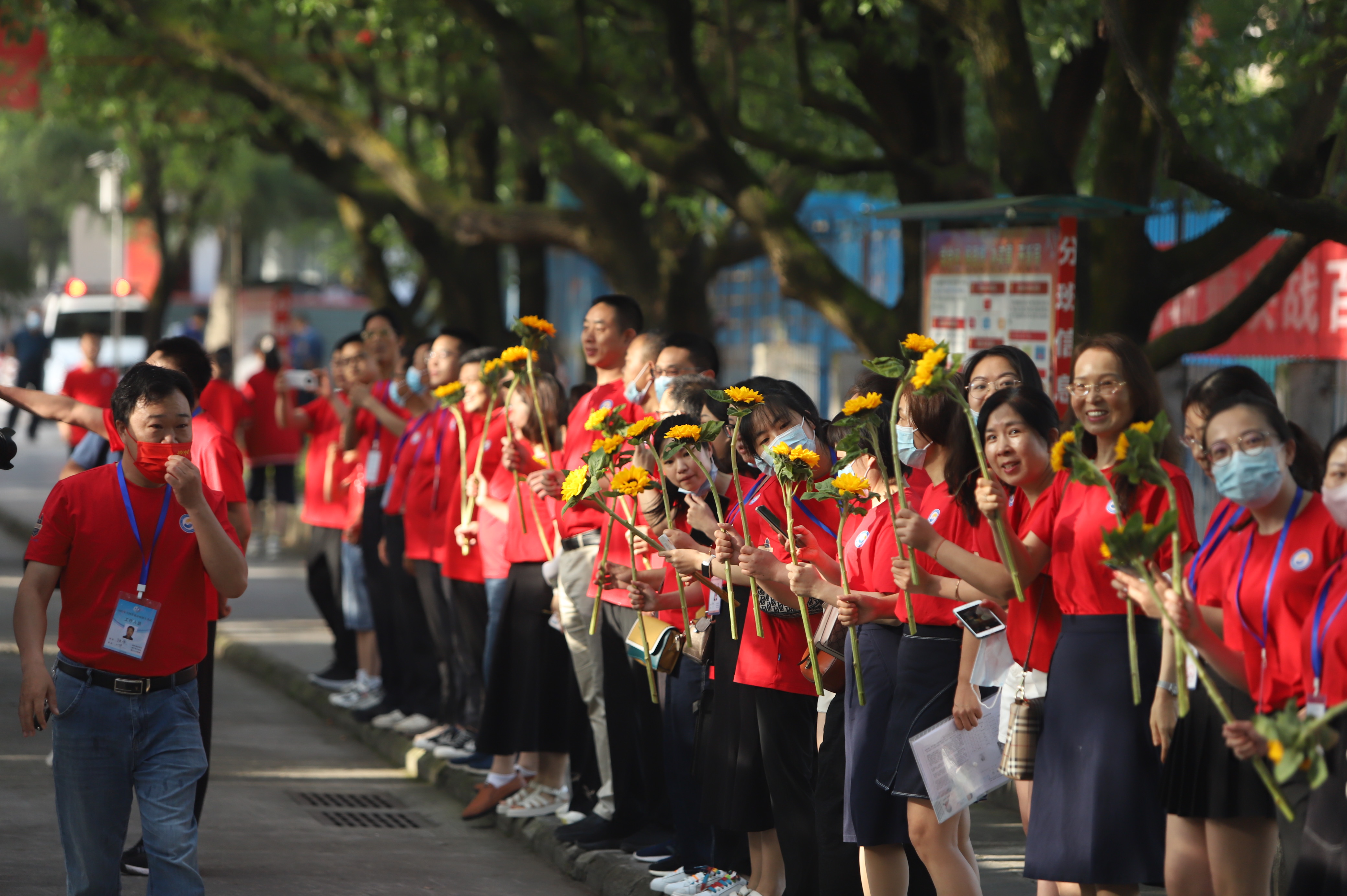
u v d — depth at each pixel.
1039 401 14.20
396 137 62.84
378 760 28.41
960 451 14.80
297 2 40.75
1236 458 11.62
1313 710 11.44
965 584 14.25
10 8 42.00
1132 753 13.12
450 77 44.22
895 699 14.85
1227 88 33.31
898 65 30.67
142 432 14.24
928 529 13.55
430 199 43.19
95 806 14.36
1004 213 24.02
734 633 15.94
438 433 27.27
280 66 44.22
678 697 18.95
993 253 25.03
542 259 54.78
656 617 18.78
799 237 31.61
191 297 126.75
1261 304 25.80
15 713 29.44
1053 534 13.78
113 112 52.88
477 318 55.09
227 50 43.31
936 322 26.05
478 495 24.48
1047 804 13.47
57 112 54.62
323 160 52.94
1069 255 23.92
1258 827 12.41
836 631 16.08
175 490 14.15
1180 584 11.41
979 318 25.27
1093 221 27.09
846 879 15.62
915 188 30.81
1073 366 13.80
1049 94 41.69
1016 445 14.06
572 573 21.31
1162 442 12.41
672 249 43.47
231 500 19.31
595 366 22.77
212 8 42.09
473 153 51.28
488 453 24.34
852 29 30.36
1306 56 24.16
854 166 31.56
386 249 70.38
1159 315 39.84
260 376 52.50
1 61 47.31
